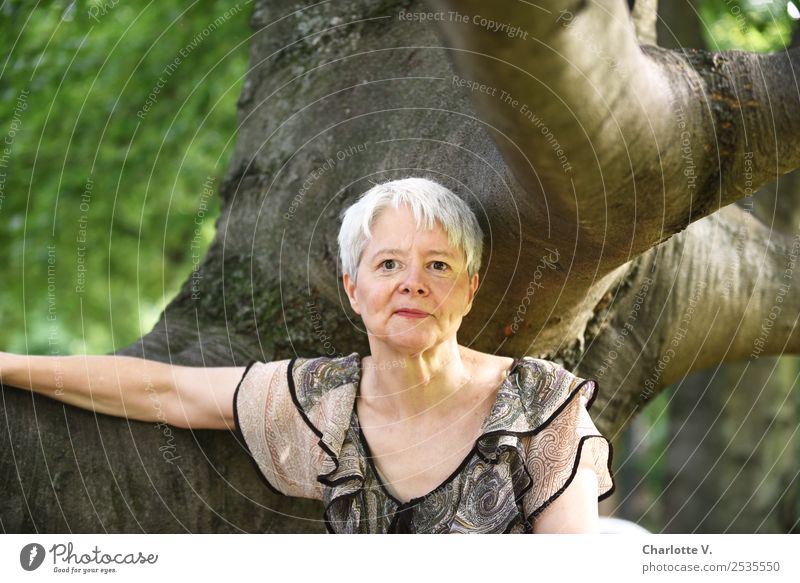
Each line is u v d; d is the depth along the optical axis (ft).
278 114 7.02
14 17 12.48
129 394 5.84
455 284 5.41
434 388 5.62
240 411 5.79
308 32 7.11
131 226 16.87
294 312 6.57
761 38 11.91
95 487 5.74
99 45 13.71
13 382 5.63
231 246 6.94
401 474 5.58
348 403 5.68
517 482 5.49
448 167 6.07
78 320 19.39
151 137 14.53
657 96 4.63
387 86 6.68
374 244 5.38
